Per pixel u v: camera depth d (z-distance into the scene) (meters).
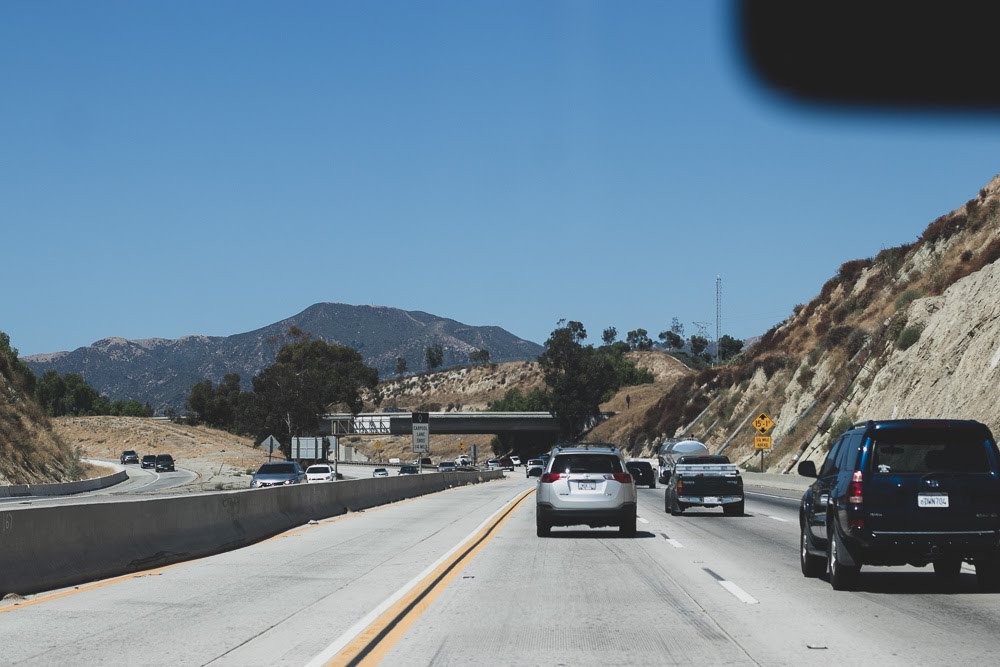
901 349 57.94
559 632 10.73
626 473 23.55
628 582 14.97
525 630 10.86
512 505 38.66
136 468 121.50
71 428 153.88
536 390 183.62
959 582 14.87
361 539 23.02
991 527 13.03
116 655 9.51
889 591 13.90
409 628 10.99
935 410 49.44
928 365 52.00
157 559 17.52
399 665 9.05
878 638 10.30
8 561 13.57
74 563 15.03
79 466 79.56
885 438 13.43
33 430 74.31
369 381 164.25
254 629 10.91
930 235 75.69
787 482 55.47
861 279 85.31
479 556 18.94
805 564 15.64
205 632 10.73
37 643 10.10
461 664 9.09
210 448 148.00
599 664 9.07
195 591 14.04
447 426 152.25
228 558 18.73
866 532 13.12
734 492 31.53
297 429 126.50
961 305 52.09
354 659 9.30
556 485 23.25
